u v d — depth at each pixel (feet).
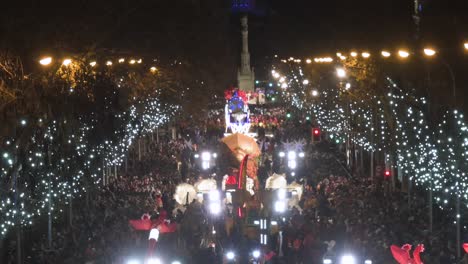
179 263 95.14
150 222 110.32
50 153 123.03
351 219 117.08
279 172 181.37
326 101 265.95
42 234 123.13
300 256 101.76
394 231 108.17
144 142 236.63
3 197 110.52
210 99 381.81
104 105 162.09
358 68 178.29
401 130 152.76
